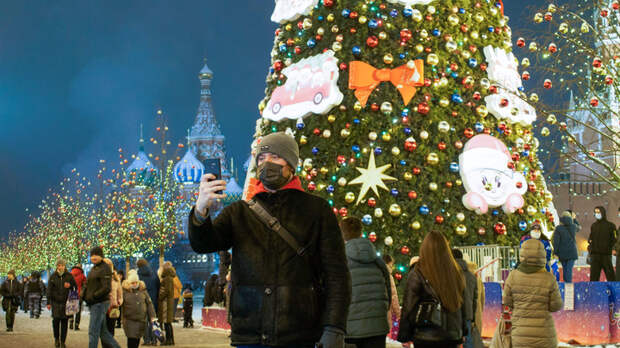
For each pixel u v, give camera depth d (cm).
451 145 1950
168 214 5294
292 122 2064
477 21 2067
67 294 1639
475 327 937
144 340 1784
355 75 1939
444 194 1908
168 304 1789
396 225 1859
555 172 1049
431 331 705
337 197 1903
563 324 1420
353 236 800
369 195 1886
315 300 429
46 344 1781
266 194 445
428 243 723
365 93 1938
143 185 5453
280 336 414
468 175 1905
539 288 811
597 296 1416
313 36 2077
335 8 2031
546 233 2062
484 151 1933
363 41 1980
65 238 6500
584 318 1402
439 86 1953
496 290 1550
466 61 2028
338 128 1948
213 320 2388
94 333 1286
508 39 2125
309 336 420
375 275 789
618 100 976
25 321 3122
